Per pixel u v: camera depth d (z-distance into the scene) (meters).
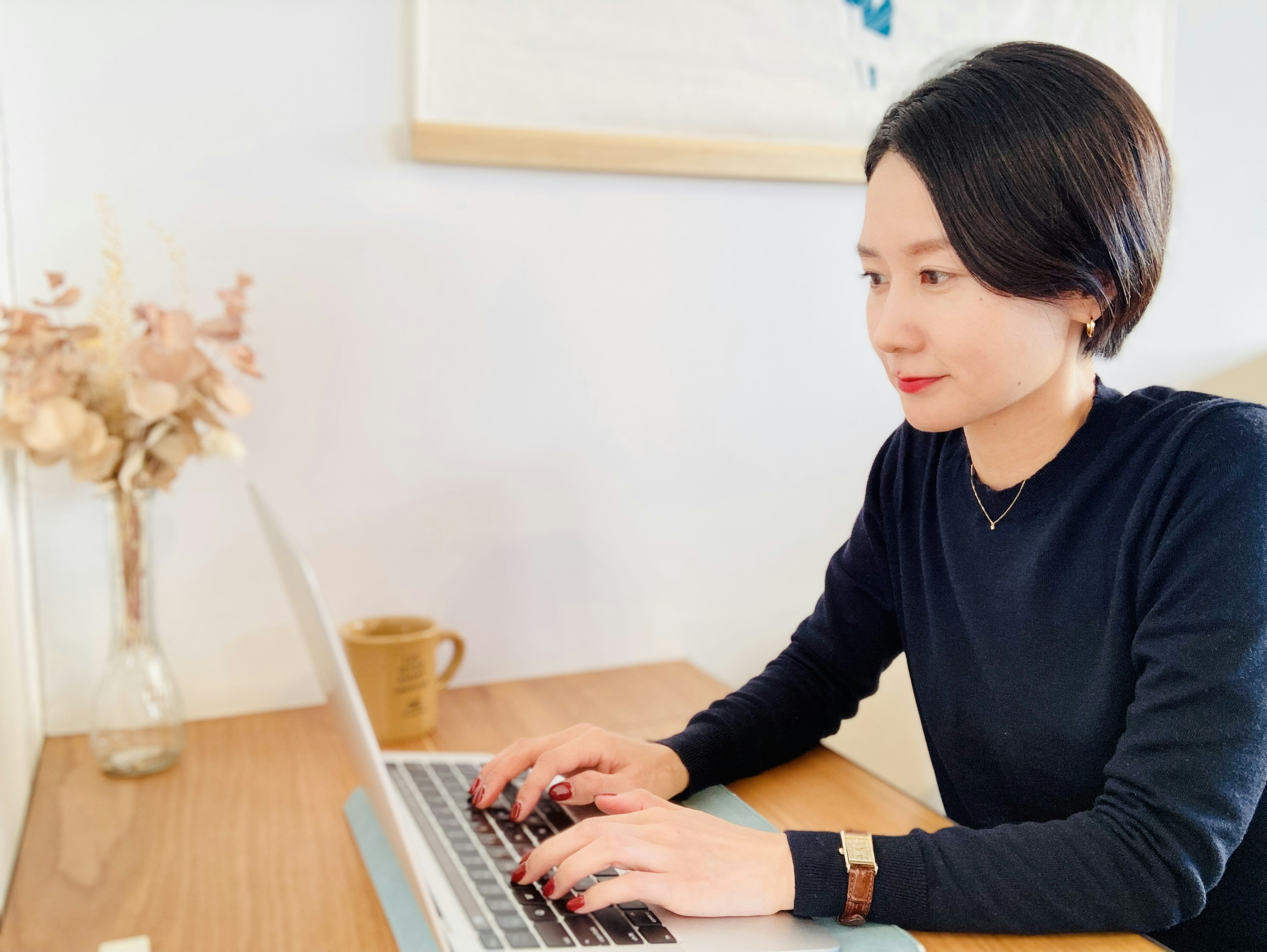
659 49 1.34
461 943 0.67
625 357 1.38
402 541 1.31
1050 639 0.85
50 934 0.74
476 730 1.18
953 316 0.75
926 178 0.73
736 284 1.43
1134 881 0.70
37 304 0.97
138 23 1.13
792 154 1.40
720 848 0.74
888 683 1.69
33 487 1.14
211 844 0.89
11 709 0.94
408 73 1.23
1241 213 1.75
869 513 1.06
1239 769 0.70
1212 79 1.70
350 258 1.24
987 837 0.75
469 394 1.31
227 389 1.05
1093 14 1.59
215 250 1.19
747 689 1.04
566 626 1.40
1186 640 0.72
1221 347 1.78
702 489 1.45
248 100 1.18
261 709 1.27
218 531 1.23
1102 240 0.73
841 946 0.70
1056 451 0.86
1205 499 0.75
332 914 0.77
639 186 1.36
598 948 0.67
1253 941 0.86
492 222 1.29
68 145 1.12
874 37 1.46
